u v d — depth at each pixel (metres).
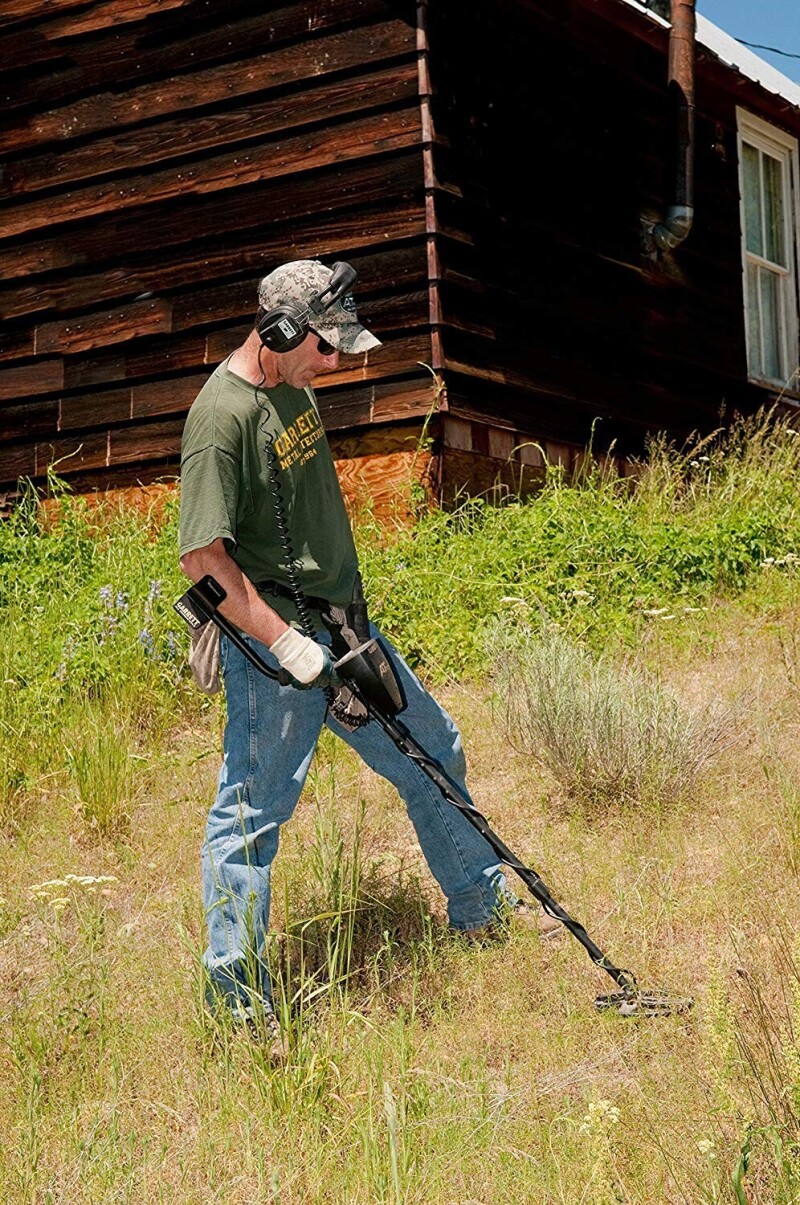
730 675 5.91
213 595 3.54
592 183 9.95
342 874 4.43
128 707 6.23
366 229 8.30
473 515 8.28
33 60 9.44
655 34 10.39
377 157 8.27
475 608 6.89
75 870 4.94
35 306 9.57
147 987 3.94
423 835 3.98
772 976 3.54
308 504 3.73
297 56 8.51
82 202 9.33
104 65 9.21
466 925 4.01
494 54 8.89
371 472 8.31
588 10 9.68
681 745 4.89
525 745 5.36
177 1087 3.45
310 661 3.50
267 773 3.65
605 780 4.87
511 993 3.71
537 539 7.39
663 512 8.23
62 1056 3.66
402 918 4.25
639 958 3.80
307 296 3.54
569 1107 3.16
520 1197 2.89
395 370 8.17
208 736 6.11
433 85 8.19
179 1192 3.04
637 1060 3.29
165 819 5.29
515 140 9.05
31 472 9.67
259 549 3.71
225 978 3.58
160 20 8.98
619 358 10.09
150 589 7.04
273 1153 3.14
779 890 4.05
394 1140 2.92
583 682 5.23
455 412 8.19
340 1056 3.44
